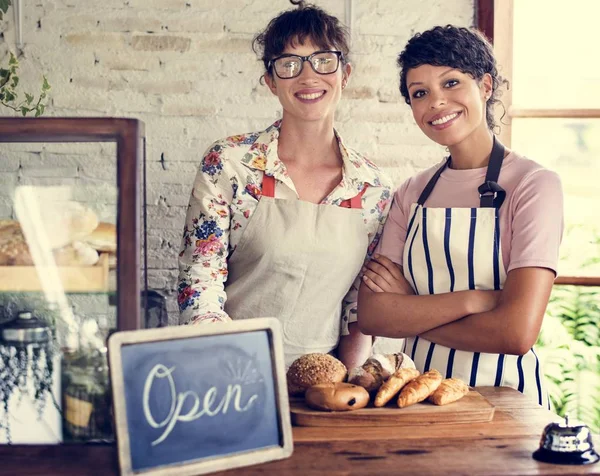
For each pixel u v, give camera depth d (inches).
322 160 83.0
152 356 45.1
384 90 107.0
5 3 98.0
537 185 71.9
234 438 46.4
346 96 106.7
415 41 76.1
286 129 81.8
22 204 49.6
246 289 82.7
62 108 103.2
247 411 47.3
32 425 48.8
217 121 105.0
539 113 112.2
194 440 45.3
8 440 48.7
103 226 49.3
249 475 44.6
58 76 102.7
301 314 82.7
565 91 112.6
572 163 113.3
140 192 49.3
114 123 48.7
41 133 48.5
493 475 44.4
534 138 113.2
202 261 78.9
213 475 44.7
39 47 102.3
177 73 104.3
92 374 48.9
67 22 102.5
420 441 51.0
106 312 49.0
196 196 80.0
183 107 104.5
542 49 112.3
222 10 104.4
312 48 77.7
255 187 80.1
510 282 70.4
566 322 114.2
